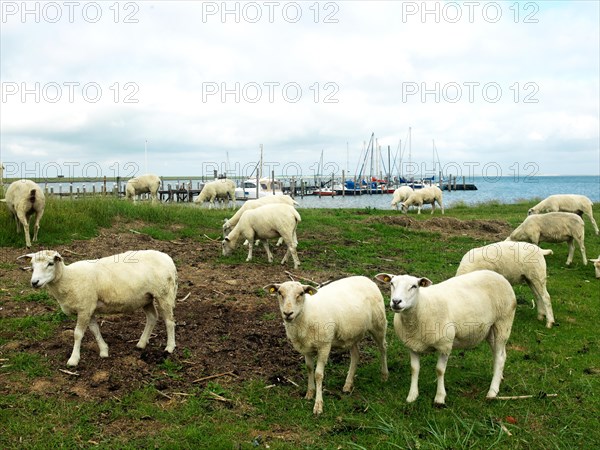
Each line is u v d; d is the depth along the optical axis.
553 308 11.05
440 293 6.83
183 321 9.26
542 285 9.96
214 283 11.63
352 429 6.18
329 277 12.59
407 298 6.40
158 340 8.46
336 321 6.69
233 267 13.30
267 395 6.92
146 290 7.73
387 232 19.08
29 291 10.40
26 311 9.36
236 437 5.94
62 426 6.03
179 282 11.55
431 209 30.80
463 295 6.91
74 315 7.57
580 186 129.50
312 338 6.55
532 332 9.68
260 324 9.27
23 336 8.30
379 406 6.65
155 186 28.03
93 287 7.41
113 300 7.55
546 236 14.38
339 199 56.97
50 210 15.33
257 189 39.75
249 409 6.57
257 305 10.22
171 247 14.88
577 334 9.59
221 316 9.58
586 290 12.52
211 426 6.11
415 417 6.44
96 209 16.36
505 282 7.20
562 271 14.41
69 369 7.32
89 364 7.49
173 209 19.09
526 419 6.42
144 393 6.76
